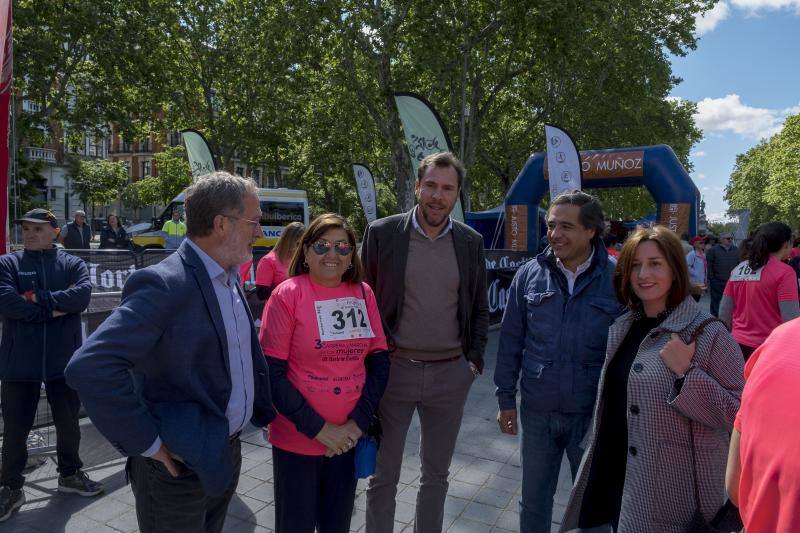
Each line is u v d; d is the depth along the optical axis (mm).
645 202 34156
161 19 20734
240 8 21359
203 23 21391
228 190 1960
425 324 2738
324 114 22828
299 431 2283
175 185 35031
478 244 2885
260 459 4191
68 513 3357
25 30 18844
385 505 2799
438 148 10438
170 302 1816
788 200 47156
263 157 25406
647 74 23984
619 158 13305
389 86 18109
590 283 2529
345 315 2436
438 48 17391
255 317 6328
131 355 1725
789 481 894
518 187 14547
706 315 2037
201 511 2004
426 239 2764
